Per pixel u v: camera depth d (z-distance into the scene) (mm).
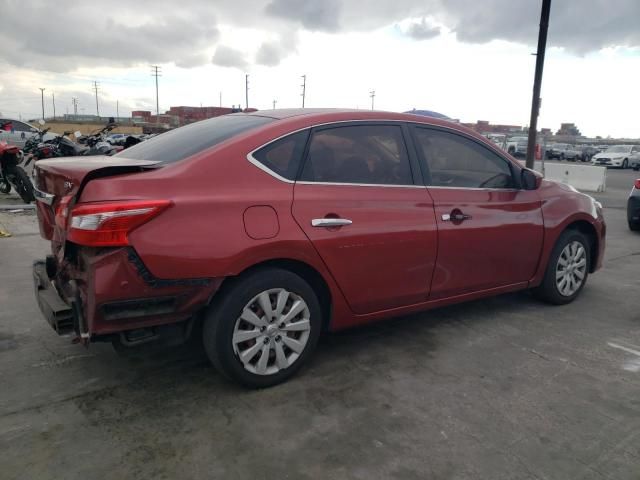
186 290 2744
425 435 2701
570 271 4715
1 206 9203
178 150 3152
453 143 3926
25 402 2943
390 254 3443
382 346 3793
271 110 3713
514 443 2643
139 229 2598
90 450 2529
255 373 3064
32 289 4859
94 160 3246
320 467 2443
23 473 2355
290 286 3090
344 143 3396
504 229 4059
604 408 2984
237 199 2867
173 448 2561
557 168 17672
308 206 3104
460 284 3904
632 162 31234
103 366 3395
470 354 3676
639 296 5062
